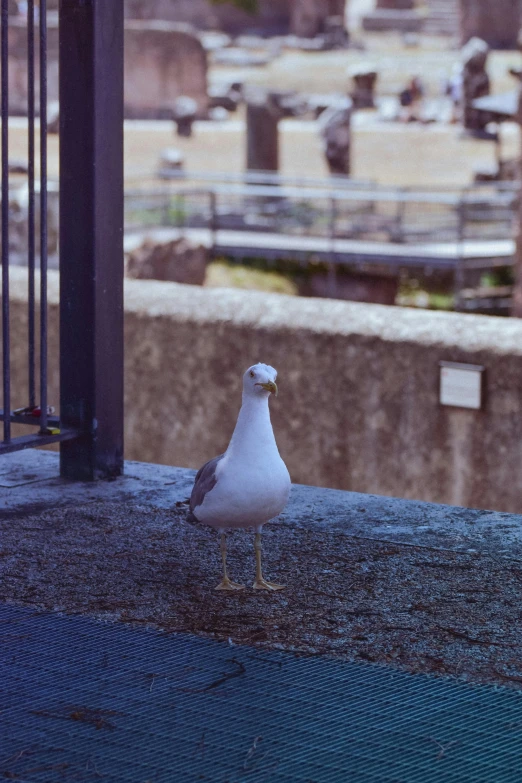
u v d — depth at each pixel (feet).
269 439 13.50
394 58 172.76
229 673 12.12
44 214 18.11
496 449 25.52
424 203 78.02
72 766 10.28
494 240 74.33
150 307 28.58
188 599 14.06
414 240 73.51
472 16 175.63
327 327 26.73
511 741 10.74
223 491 13.42
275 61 171.94
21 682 11.94
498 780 10.05
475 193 90.53
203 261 66.90
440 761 10.37
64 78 17.79
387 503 17.80
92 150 17.76
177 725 11.03
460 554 15.56
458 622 13.33
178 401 28.60
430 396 25.93
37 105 53.72
